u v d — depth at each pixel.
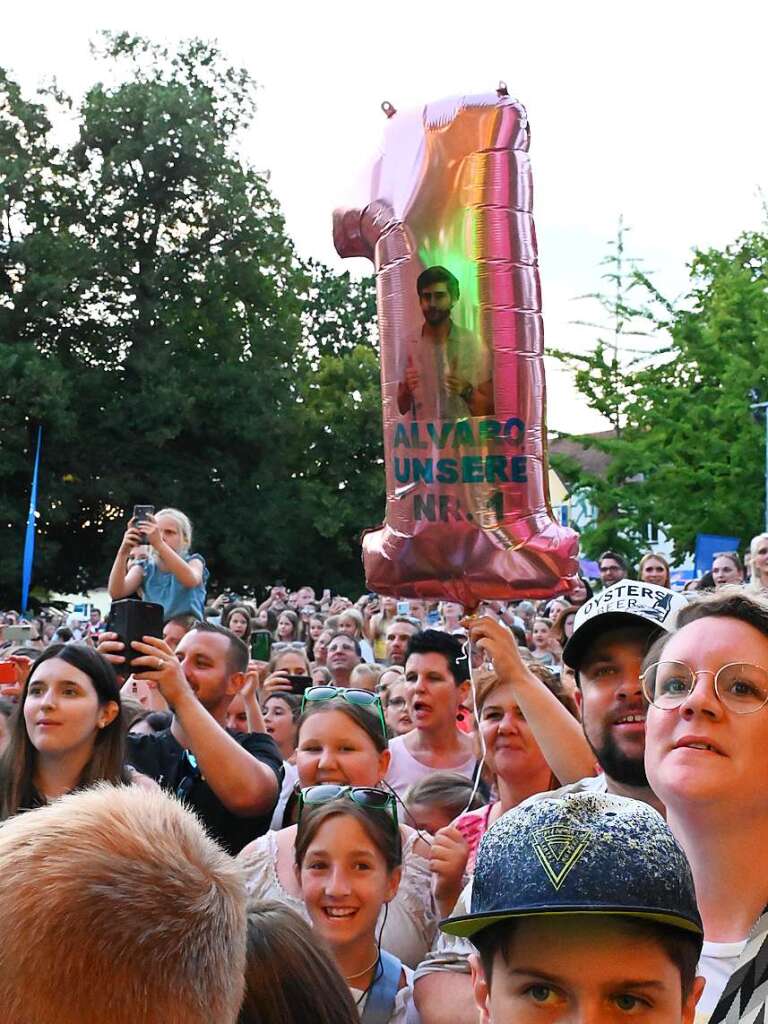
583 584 10.23
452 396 4.50
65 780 4.39
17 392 36.72
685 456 26.70
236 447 41.00
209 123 41.47
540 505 4.53
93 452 39.00
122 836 1.48
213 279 40.91
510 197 4.54
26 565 28.45
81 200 41.00
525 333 4.52
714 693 2.36
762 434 26.03
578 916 1.74
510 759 4.25
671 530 26.55
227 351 41.47
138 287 40.62
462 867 3.89
